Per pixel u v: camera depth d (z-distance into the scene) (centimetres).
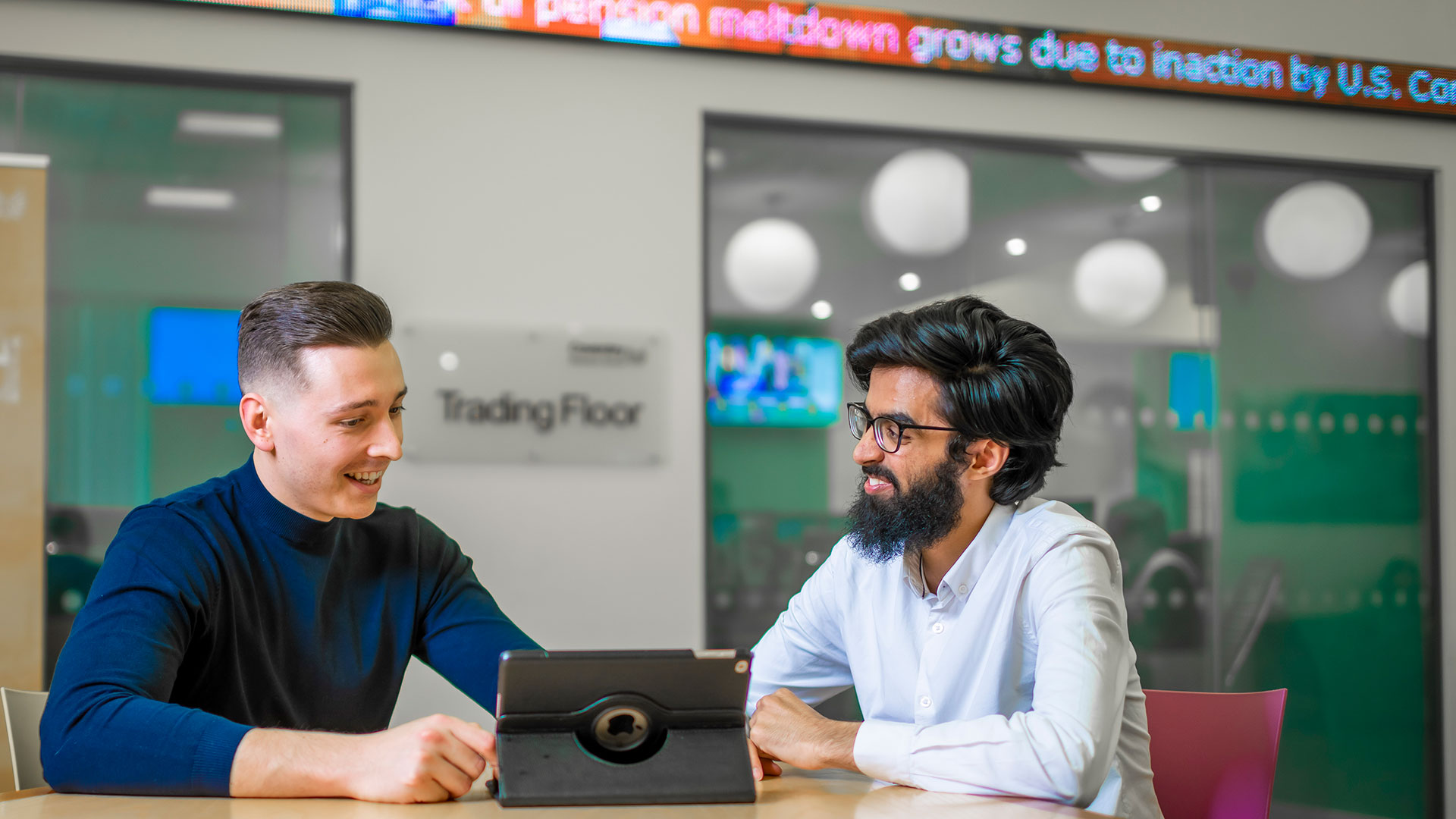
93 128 305
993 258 372
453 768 107
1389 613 395
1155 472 379
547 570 329
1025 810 108
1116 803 145
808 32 354
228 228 313
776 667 171
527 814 102
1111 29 384
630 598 335
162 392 306
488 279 330
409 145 326
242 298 313
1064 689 128
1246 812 166
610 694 110
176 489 306
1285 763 383
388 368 134
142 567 128
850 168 363
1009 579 149
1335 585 391
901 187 366
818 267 358
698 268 346
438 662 154
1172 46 386
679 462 341
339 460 131
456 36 331
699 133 348
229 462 310
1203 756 171
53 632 294
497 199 332
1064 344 376
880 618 160
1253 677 381
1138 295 383
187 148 312
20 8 300
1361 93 404
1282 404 393
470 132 330
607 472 335
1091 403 376
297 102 320
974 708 150
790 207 357
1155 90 385
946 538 150
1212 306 389
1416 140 413
